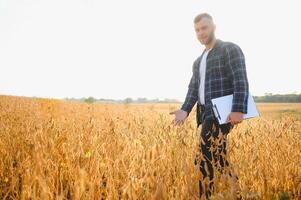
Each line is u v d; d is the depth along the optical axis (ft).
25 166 11.41
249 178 12.89
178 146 12.73
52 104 51.37
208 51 13.10
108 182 10.61
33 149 12.47
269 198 11.18
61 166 11.99
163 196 9.14
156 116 28.76
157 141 13.97
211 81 12.72
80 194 9.32
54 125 16.97
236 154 14.47
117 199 10.23
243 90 11.75
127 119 24.97
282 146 16.43
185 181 10.18
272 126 20.15
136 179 9.84
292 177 13.02
